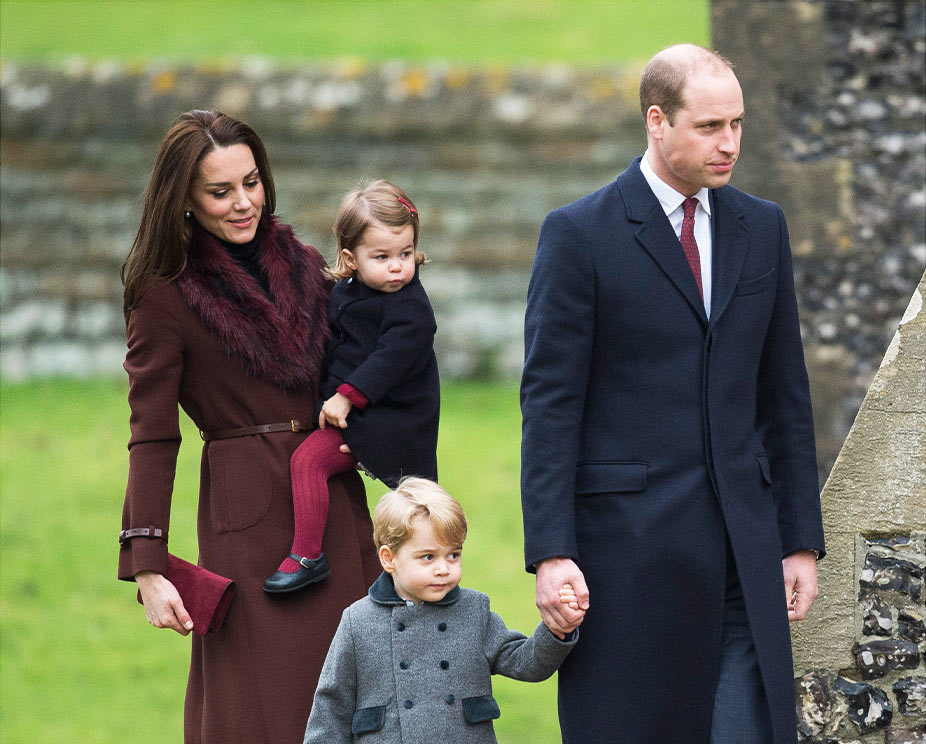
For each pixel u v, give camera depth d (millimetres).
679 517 12578
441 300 47281
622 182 13070
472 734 12695
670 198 12922
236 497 14062
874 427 14219
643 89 12758
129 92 48031
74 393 45531
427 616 12852
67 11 79875
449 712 12664
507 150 47406
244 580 13945
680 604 12602
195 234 14188
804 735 14297
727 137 12352
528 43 71688
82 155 48156
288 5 80938
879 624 14219
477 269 47281
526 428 12742
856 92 22031
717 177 12461
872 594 14219
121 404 44281
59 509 35156
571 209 13008
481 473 37031
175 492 35906
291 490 14125
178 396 14312
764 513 12875
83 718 24391
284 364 14133
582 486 12797
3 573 31406
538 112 47094
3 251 48000
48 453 39406
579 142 47219
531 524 12492
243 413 14219
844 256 22203
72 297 47750
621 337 12742
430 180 47688
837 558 14281
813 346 22359
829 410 22344
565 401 12680
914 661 14195
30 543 33094
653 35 72375
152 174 14031
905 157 21984
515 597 28812
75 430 41562
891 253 22078
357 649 12828
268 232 14641
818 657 14320
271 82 48344
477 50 70750
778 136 22281
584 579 12750
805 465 13367
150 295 13945
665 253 12781
